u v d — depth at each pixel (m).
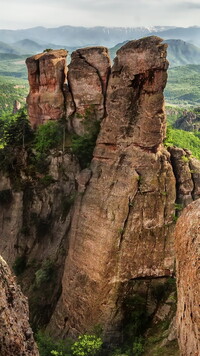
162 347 35.69
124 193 43.19
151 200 43.47
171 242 43.72
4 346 18.02
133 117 44.03
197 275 20.91
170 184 44.31
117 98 44.38
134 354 38.06
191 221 23.47
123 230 42.94
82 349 38.31
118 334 41.75
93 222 44.06
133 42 43.53
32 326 46.75
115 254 42.72
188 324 22.20
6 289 19.98
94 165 46.72
